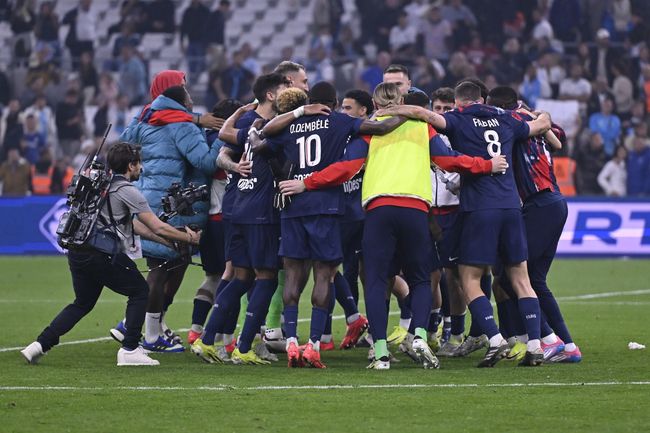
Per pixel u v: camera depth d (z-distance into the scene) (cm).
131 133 3189
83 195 2716
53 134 7738
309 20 8844
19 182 7256
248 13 8888
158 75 3272
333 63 7912
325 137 2684
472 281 2739
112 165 2762
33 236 6744
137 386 2419
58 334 2795
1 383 2462
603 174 7075
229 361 2861
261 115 2928
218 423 2012
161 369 2712
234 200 2891
